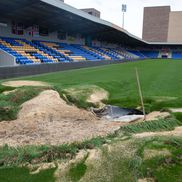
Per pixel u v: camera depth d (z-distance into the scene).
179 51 65.88
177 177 3.59
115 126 6.36
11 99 8.52
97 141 4.86
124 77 16.92
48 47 28.70
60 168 3.95
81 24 28.05
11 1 16.95
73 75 17.73
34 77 16.05
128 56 52.09
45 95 8.83
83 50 37.28
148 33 87.94
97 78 16.02
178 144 4.48
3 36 23.83
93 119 7.19
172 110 7.43
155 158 4.01
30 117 6.92
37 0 16.73
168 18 84.19
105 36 43.22
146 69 25.00
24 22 25.14
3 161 4.15
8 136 5.64
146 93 10.73
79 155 4.29
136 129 5.72
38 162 4.14
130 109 8.27
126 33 39.78
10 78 15.19
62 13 21.11
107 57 40.59
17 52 22.05
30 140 5.36
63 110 7.63
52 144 5.02
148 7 86.25
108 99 9.79
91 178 3.73
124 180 3.64
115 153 4.25
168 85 13.16
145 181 3.59
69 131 5.96
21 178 3.75
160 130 5.76
